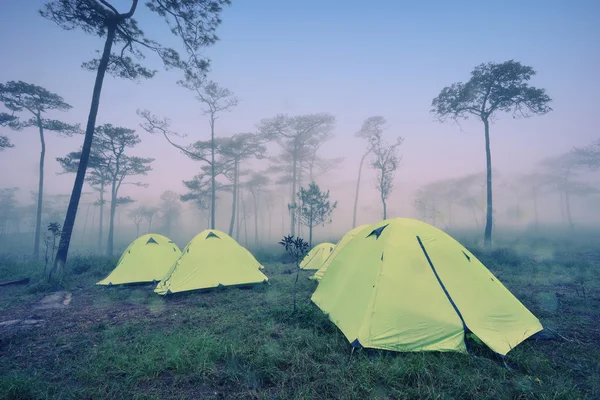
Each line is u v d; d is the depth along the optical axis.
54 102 25.30
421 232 5.56
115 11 13.50
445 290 4.86
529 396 3.34
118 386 3.67
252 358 4.34
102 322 6.27
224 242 9.85
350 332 4.79
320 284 7.32
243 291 8.79
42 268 13.21
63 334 5.62
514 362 4.16
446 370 3.84
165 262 10.97
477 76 22.27
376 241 5.80
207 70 17.53
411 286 4.87
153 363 4.16
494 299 5.01
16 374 3.79
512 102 22.30
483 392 3.45
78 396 3.49
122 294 8.83
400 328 4.55
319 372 3.93
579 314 6.32
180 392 3.58
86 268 13.38
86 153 12.61
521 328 4.80
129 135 29.36
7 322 6.41
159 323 6.21
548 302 7.18
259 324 5.83
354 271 5.89
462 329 4.51
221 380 3.84
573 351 4.54
